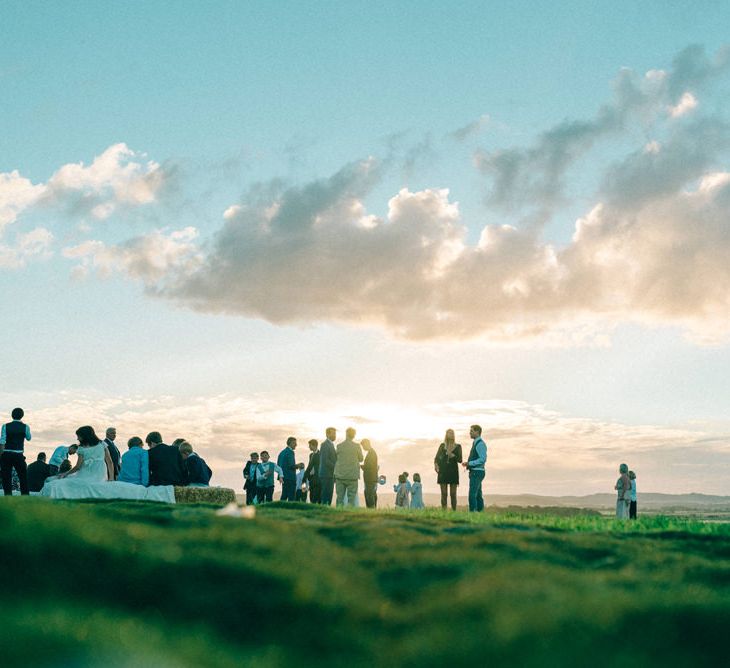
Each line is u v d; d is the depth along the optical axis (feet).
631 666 16.58
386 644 19.11
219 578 23.08
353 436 70.13
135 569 23.43
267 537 27.73
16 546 23.73
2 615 19.34
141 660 16.67
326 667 18.13
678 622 19.29
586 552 30.48
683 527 46.39
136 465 56.75
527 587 21.90
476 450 66.59
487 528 35.42
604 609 19.70
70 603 21.33
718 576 26.94
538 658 16.89
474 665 16.97
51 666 15.67
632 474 77.30
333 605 21.56
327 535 32.17
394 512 49.57
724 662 17.30
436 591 22.71
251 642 19.90
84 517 28.30
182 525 30.58
